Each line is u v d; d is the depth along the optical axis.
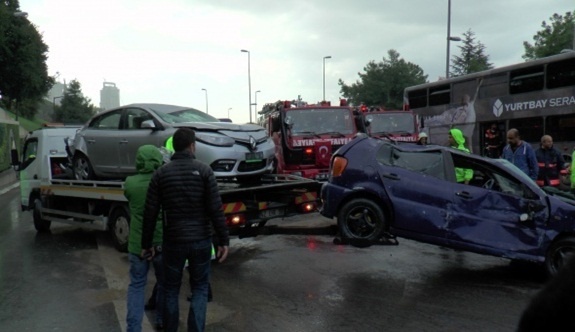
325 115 14.64
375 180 7.84
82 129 10.54
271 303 6.02
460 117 18.55
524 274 7.28
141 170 5.09
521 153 9.30
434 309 5.75
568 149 14.44
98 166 9.96
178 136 4.64
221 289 6.60
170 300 4.61
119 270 7.77
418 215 7.50
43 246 9.94
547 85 15.12
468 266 7.71
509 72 16.41
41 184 11.21
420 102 20.80
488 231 7.13
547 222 6.82
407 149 7.88
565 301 1.08
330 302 6.03
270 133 15.61
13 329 5.39
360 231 7.95
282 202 8.52
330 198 8.11
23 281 7.31
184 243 4.50
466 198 7.29
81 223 9.91
